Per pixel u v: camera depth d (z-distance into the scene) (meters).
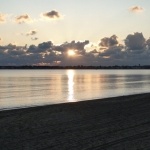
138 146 10.52
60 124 14.48
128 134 12.46
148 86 57.66
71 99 33.94
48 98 35.41
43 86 60.16
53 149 10.08
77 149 10.11
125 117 16.70
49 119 15.82
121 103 23.27
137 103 23.31
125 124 14.66
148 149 10.12
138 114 17.78
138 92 43.06
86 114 17.66
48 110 19.20
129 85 61.44
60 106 21.28
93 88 52.94
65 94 40.78
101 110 19.38
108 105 21.95
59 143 10.86
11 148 10.16
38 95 39.53
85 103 23.22
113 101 24.75
